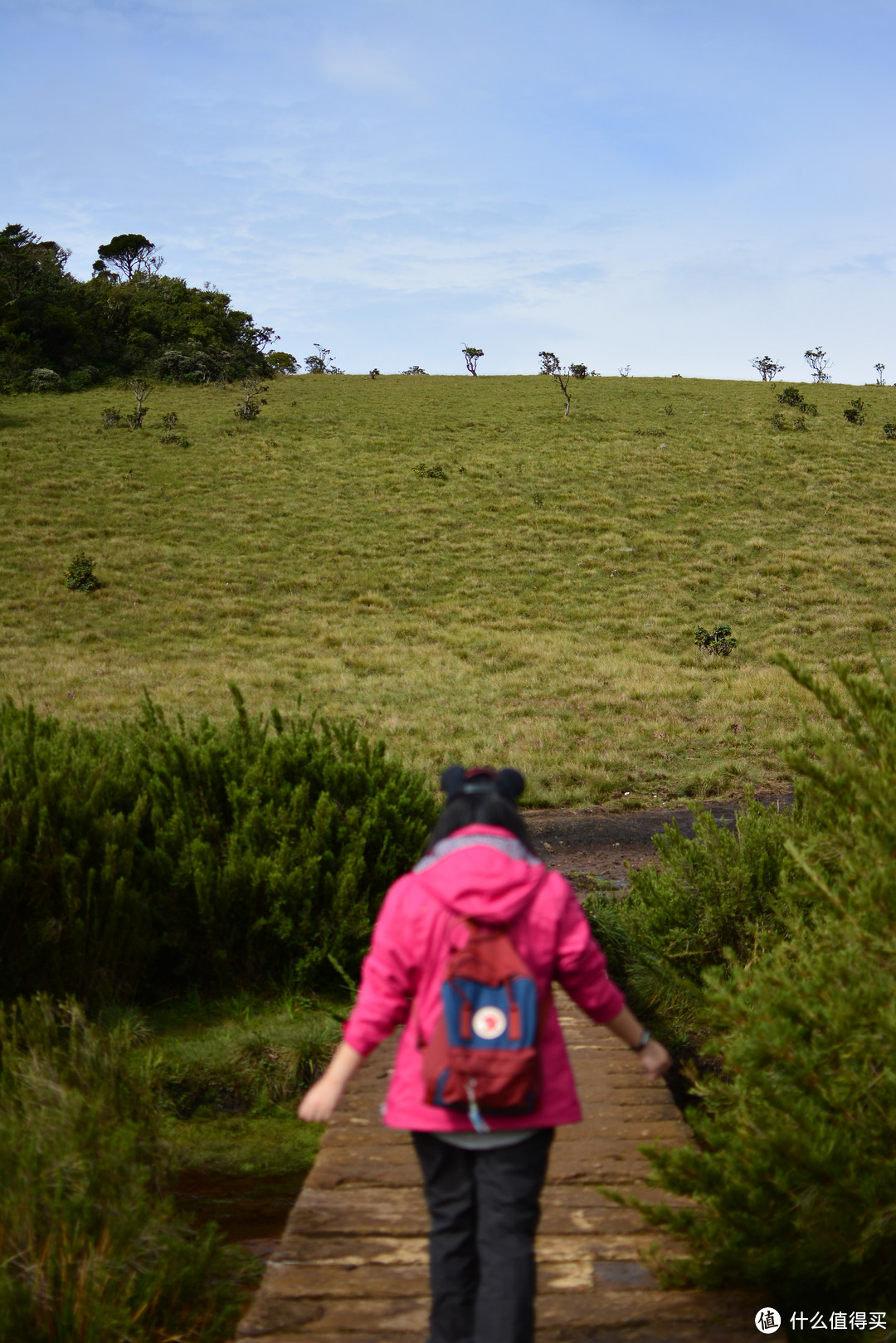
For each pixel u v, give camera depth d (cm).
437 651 2745
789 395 6259
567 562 3641
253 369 7494
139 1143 408
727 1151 336
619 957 731
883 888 313
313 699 2231
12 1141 357
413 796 845
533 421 5822
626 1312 309
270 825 770
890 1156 314
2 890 645
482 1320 214
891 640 2861
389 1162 402
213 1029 665
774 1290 331
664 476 4631
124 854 711
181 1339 322
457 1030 213
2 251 7831
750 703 2206
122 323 7581
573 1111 227
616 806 1570
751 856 680
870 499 4369
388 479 4484
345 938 735
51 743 785
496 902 224
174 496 4103
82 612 2922
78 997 663
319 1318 304
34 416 5362
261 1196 464
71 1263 313
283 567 3478
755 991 337
